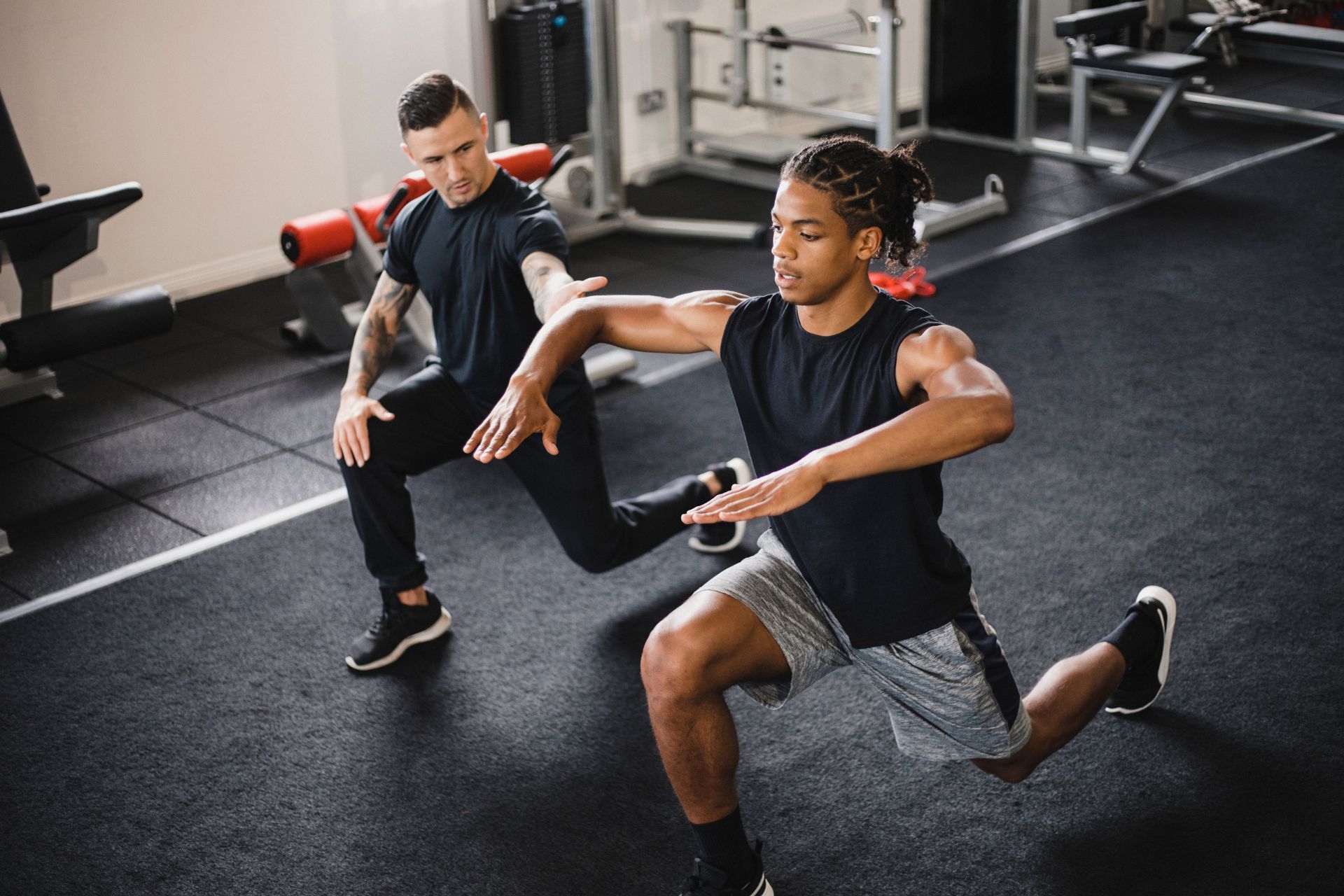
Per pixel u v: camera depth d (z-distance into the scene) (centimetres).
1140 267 462
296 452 355
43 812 218
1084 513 301
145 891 200
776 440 170
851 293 157
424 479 332
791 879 197
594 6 495
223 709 244
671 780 173
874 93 689
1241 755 220
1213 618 258
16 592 287
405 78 518
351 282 494
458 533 305
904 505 161
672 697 165
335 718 240
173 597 283
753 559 180
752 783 218
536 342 174
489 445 162
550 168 416
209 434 367
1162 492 309
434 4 516
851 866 200
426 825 213
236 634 269
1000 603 267
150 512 322
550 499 250
